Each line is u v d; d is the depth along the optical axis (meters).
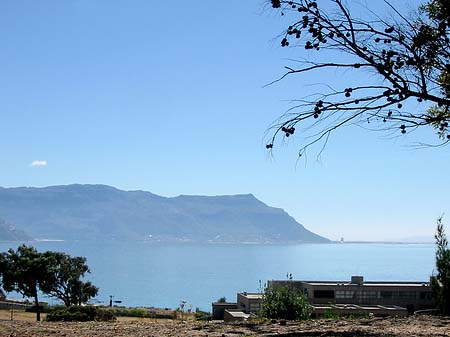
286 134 8.64
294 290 20.53
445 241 17.89
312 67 8.55
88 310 28.22
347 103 8.50
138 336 11.67
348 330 12.01
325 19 8.45
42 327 13.56
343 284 79.94
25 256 62.78
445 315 17.19
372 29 8.55
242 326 13.41
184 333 12.09
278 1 8.39
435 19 8.90
